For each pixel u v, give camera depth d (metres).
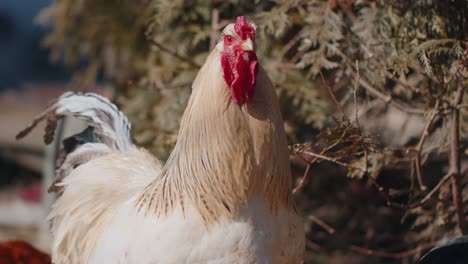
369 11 2.47
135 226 2.11
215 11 2.74
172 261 2.06
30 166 5.76
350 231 3.10
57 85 9.20
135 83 3.12
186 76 2.86
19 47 10.24
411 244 2.88
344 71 2.50
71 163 2.49
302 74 2.79
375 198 3.07
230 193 2.07
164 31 2.98
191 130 2.10
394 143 2.78
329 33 2.49
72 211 2.34
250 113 2.06
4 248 2.63
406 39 2.39
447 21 2.37
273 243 2.09
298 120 2.78
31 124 2.54
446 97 2.41
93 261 2.18
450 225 2.59
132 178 2.37
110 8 3.72
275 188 2.09
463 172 2.62
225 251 2.06
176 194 2.10
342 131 2.38
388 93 2.58
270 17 2.58
